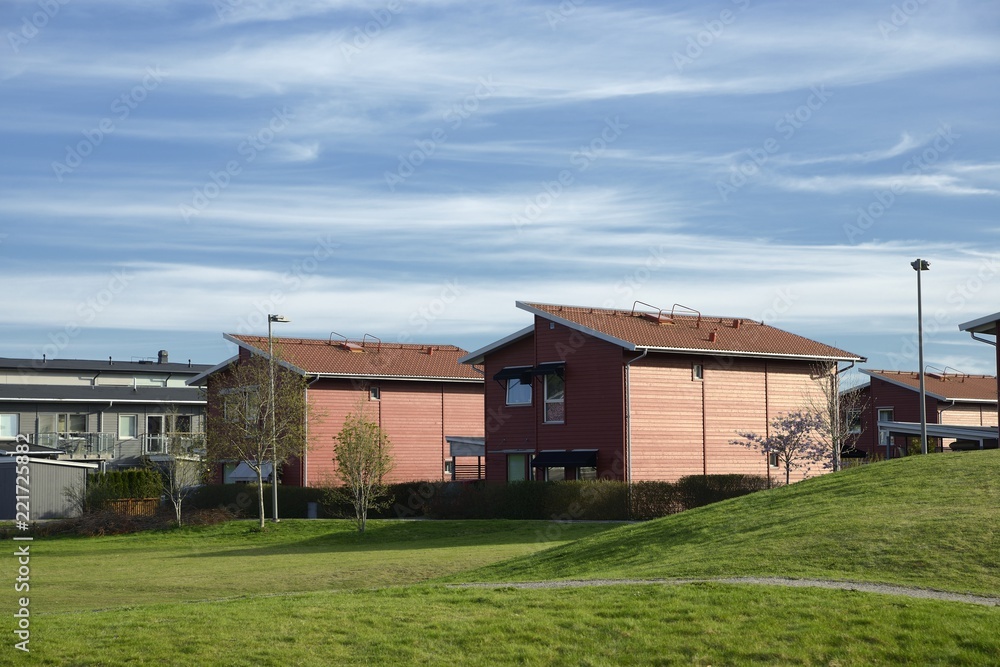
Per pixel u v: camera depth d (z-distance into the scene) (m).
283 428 42.38
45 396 60.78
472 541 33.03
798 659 11.92
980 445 42.69
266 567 27.66
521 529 35.25
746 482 37.50
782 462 43.78
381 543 34.91
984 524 17.11
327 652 12.70
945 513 18.25
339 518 44.06
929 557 16.02
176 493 43.31
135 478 49.34
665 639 12.70
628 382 39.69
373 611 14.70
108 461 60.44
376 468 38.16
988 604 13.65
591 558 21.52
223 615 14.74
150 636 13.46
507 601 15.03
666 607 13.97
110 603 21.67
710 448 41.59
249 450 41.59
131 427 63.28
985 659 11.58
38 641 13.26
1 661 12.38
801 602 13.77
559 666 12.13
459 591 16.44
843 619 12.97
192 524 41.53
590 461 39.97
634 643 12.66
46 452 56.00
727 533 20.45
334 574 25.14
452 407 53.09
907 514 18.62
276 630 13.69
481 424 54.06
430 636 13.23
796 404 44.31
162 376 77.56
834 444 42.25
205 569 27.88
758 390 43.31
